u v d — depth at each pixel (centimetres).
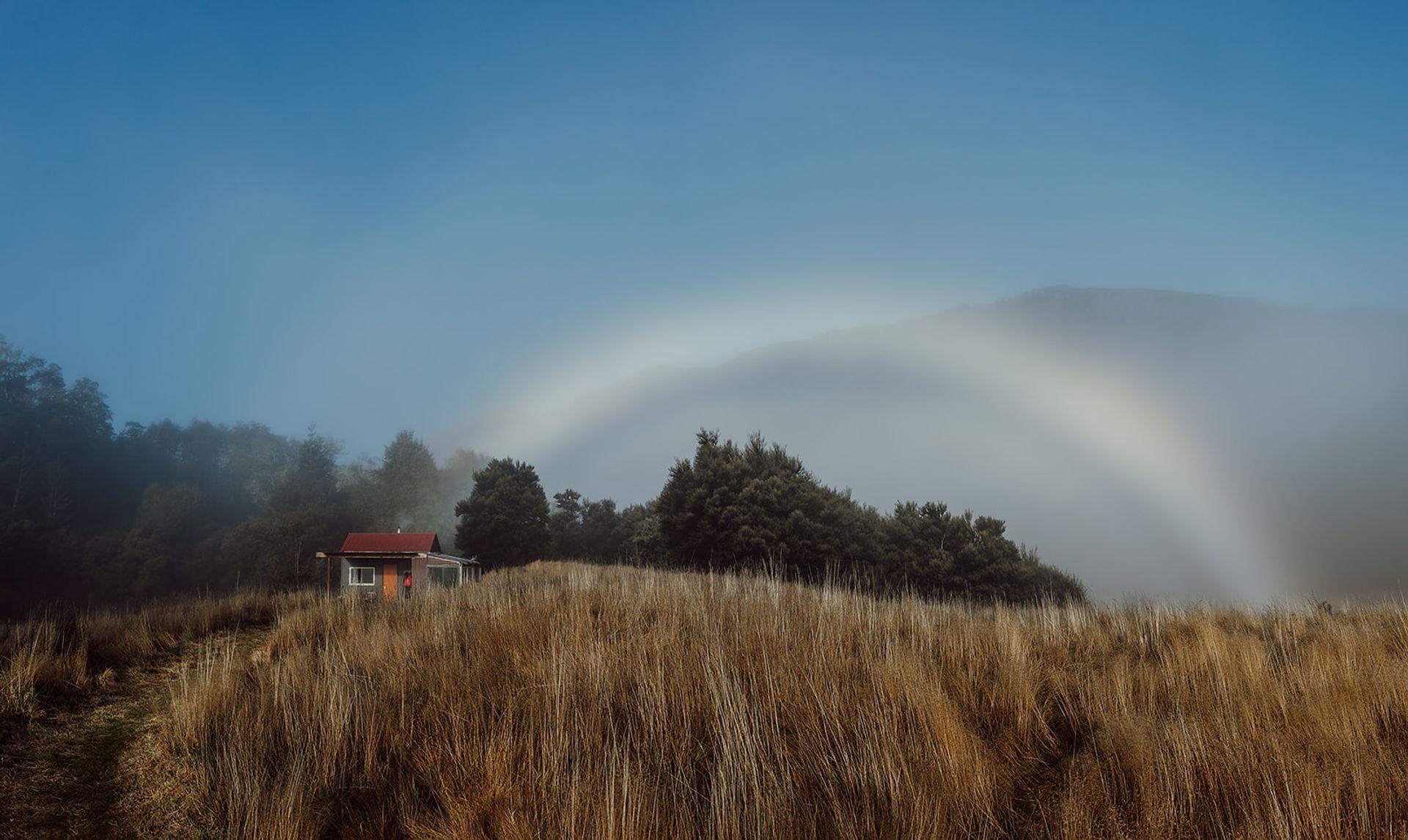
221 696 525
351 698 511
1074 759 430
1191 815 367
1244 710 463
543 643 644
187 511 7100
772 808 363
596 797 369
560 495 6762
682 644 611
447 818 381
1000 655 638
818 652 579
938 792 379
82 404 8250
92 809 399
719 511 3353
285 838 359
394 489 9088
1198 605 1048
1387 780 385
